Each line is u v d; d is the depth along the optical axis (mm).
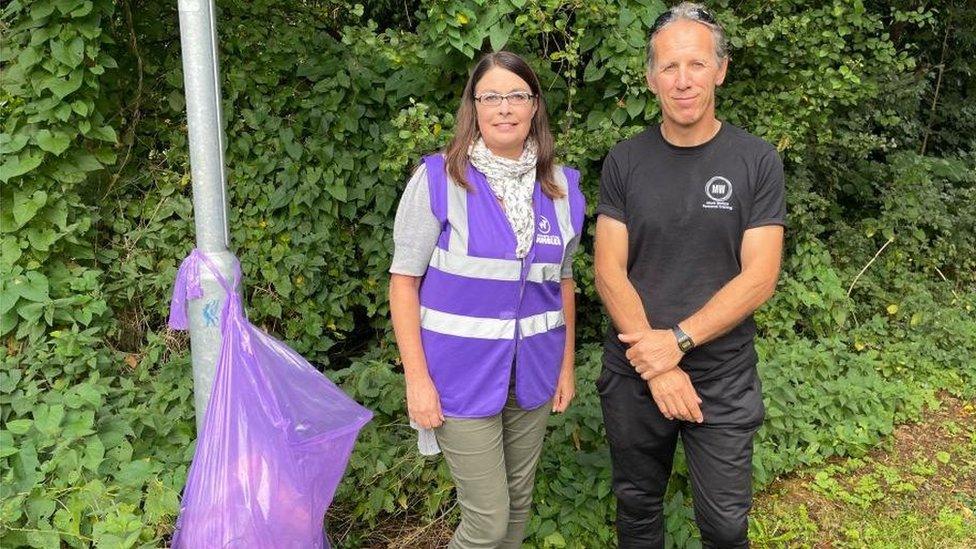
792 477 3562
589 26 3383
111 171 3309
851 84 4023
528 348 2061
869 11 5965
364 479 2861
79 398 2621
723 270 2076
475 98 1963
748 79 4055
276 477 1961
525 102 1945
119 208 3312
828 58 3908
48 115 2881
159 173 3398
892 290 5320
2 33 2959
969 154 6633
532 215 1998
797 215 4555
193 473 2016
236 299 2082
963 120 7004
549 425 3209
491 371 2002
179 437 2801
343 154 3604
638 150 2135
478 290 1960
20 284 2828
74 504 2316
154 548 2215
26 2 2791
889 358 4520
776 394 3660
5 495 2275
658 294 2111
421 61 3477
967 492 3537
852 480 3559
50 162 2953
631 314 2104
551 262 2059
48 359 2812
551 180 2094
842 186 5707
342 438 2086
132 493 2418
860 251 5285
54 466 2414
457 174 1940
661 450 2311
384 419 3131
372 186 3688
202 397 2135
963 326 4945
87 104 2953
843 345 4312
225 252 2105
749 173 2023
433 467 2967
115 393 2873
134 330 3314
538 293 2066
